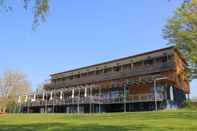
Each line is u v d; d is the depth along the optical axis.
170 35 45.00
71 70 73.56
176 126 22.27
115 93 57.09
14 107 84.81
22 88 90.19
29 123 28.28
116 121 29.17
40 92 73.06
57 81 78.88
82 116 39.81
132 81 53.66
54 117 40.66
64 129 20.80
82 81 66.38
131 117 34.03
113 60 61.84
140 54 56.78
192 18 41.81
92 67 67.12
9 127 23.19
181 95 57.44
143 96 50.22
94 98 56.50
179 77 55.19
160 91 49.97
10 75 90.19
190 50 43.19
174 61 51.38
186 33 42.66
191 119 29.50
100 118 34.97
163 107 48.31
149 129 20.05
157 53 54.22
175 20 43.97
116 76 58.25
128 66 58.78
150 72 52.97
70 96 67.00
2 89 88.88
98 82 62.28
